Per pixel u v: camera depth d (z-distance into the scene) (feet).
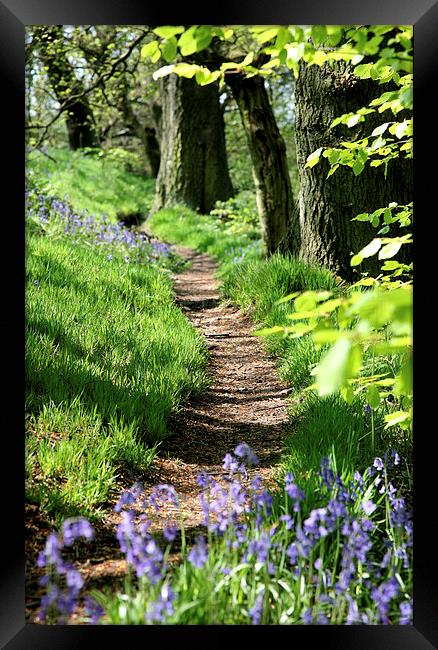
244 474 11.61
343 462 12.00
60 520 11.09
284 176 32.94
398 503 9.84
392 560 9.47
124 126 91.81
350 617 8.09
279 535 9.39
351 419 14.74
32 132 50.78
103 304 23.84
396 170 23.91
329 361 5.62
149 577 7.56
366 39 9.41
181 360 20.33
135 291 27.12
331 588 8.89
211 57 27.58
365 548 8.68
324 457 10.62
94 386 16.58
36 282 23.06
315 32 8.90
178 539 10.93
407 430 13.70
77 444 13.12
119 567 10.02
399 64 9.48
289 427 16.97
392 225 24.07
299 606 8.28
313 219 25.45
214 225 56.13
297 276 25.52
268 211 33.09
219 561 8.38
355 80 23.17
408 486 12.43
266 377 21.21
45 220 33.76
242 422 17.71
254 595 8.21
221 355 23.49
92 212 55.52
